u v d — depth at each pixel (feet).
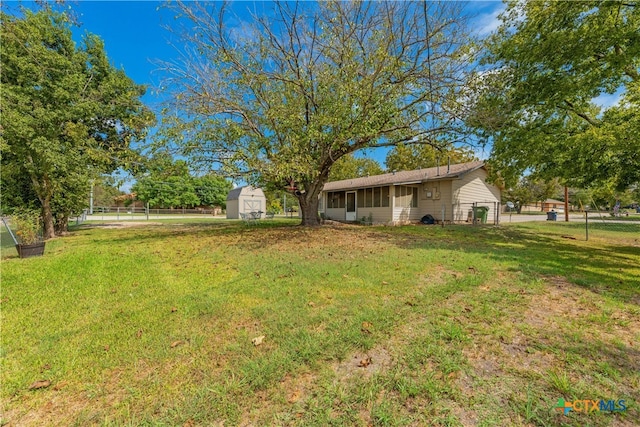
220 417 5.83
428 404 6.04
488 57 30.37
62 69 30.66
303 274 15.44
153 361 7.78
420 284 13.61
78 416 5.94
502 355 7.70
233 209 96.84
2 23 28.50
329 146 28.60
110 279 15.34
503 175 35.91
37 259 20.06
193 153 27.32
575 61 25.61
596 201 108.88
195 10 22.56
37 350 8.37
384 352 7.97
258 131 27.84
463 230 37.65
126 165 27.53
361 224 52.16
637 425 5.38
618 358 7.48
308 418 5.74
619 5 22.36
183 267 17.83
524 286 13.16
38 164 31.19
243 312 10.82
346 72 23.99
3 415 6.00
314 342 8.48
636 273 15.57
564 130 29.48
